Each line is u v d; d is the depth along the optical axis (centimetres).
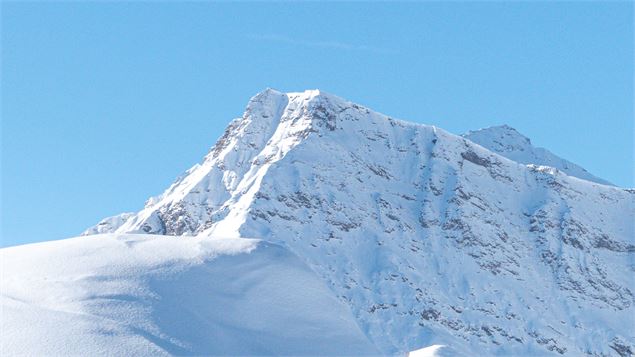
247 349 6688
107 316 6662
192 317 6788
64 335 6372
